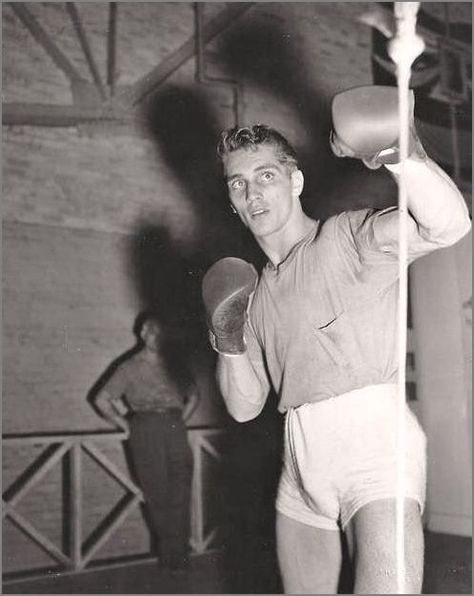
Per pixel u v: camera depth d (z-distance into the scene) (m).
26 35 4.91
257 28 5.67
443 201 1.39
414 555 1.45
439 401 5.10
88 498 4.85
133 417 4.37
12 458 4.66
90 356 4.97
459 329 5.03
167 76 5.37
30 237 4.86
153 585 3.93
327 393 1.59
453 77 5.89
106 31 5.16
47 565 4.64
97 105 5.12
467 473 4.92
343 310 1.58
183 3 5.43
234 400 1.82
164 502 4.26
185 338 5.28
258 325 1.73
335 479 1.55
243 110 5.59
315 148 5.83
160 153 5.34
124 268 5.16
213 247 5.49
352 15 5.96
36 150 4.91
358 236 1.55
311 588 1.66
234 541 4.89
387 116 1.29
